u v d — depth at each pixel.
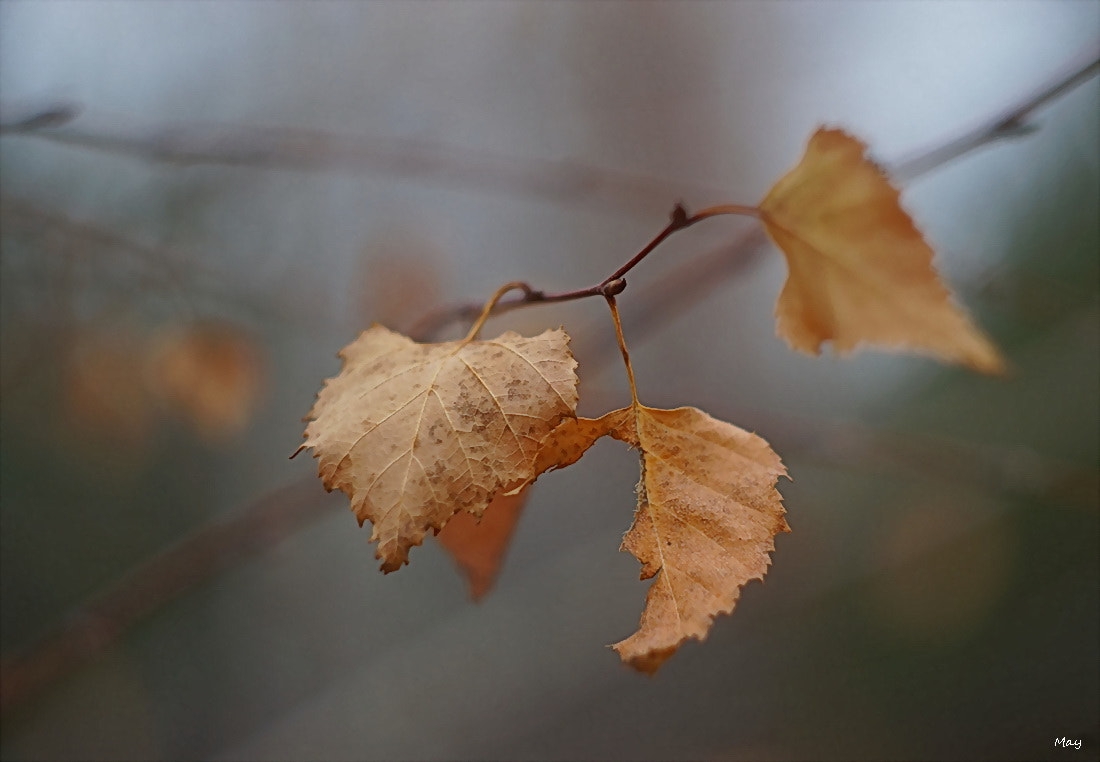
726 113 0.88
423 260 0.60
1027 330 0.82
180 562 0.50
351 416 0.28
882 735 0.83
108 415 0.55
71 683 0.84
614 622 0.91
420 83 0.80
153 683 0.90
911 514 0.85
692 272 0.47
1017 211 0.78
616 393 0.55
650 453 0.28
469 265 0.87
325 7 0.74
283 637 0.98
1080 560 0.81
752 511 0.27
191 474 0.87
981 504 0.82
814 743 0.85
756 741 0.87
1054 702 0.77
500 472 0.27
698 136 0.88
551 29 0.86
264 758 0.87
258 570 0.97
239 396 0.56
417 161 0.49
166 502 0.86
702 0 0.87
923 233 0.30
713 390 0.95
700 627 0.27
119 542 0.85
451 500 0.27
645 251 0.29
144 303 0.54
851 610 0.90
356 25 0.75
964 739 0.79
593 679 0.89
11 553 0.80
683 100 0.86
